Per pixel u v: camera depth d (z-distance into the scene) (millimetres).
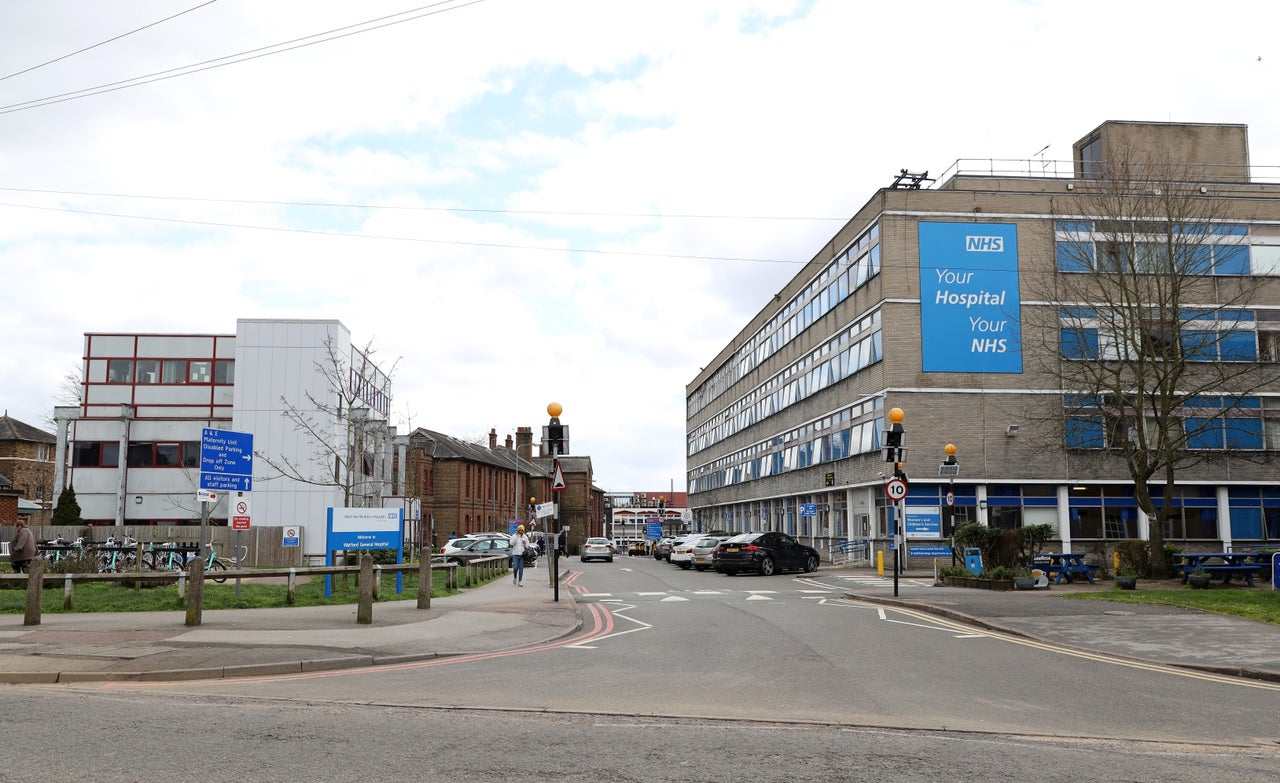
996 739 7738
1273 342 37969
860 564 40031
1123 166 31531
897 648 13484
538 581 30656
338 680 10578
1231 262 38094
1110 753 7297
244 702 8984
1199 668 11789
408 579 26750
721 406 76688
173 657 11398
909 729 8055
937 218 38031
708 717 8461
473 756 6738
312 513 42312
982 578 25062
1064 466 37219
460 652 12875
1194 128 40906
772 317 58281
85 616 16438
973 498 37094
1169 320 33000
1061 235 38031
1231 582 24328
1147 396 34688
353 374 45906
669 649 13422
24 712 8148
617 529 142500
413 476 59188
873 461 38906
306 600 19875
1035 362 37406
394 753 6789
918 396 37156
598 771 6371
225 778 6020
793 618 17703
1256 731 8320
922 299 37594
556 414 22047
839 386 43875
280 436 42656
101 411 44062
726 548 34594
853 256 41844
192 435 44125
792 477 52688
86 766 6254
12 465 60500
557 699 9359
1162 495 37781
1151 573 26609
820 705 9203
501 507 79812
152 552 26469
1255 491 38438
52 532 35500
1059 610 17969
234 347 44656
